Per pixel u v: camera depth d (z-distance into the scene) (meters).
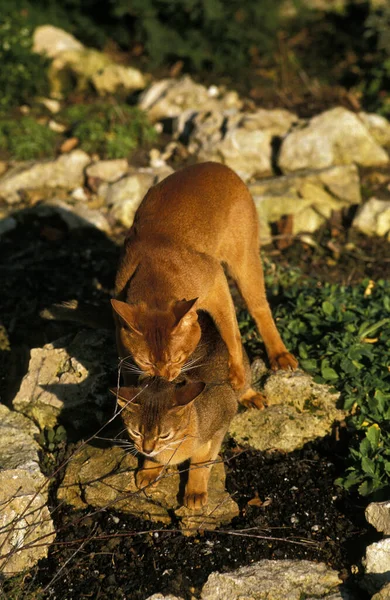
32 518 1.31
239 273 1.52
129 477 1.37
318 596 1.24
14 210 2.15
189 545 1.31
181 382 1.29
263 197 2.11
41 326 1.78
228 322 1.43
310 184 2.16
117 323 1.35
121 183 2.19
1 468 1.37
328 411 1.47
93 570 1.29
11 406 1.57
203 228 1.41
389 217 2.07
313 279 1.85
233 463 1.44
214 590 1.24
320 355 1.52
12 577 1.26
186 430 1.26
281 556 1.30
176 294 1.32
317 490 1.39
